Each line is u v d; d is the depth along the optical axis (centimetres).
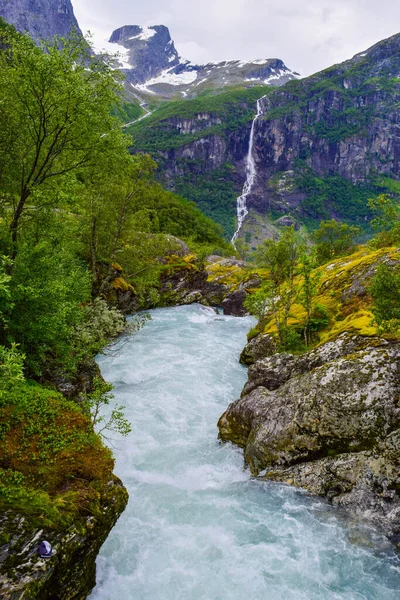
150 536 1076
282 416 1414
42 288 1384
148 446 1555
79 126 1573
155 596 899
